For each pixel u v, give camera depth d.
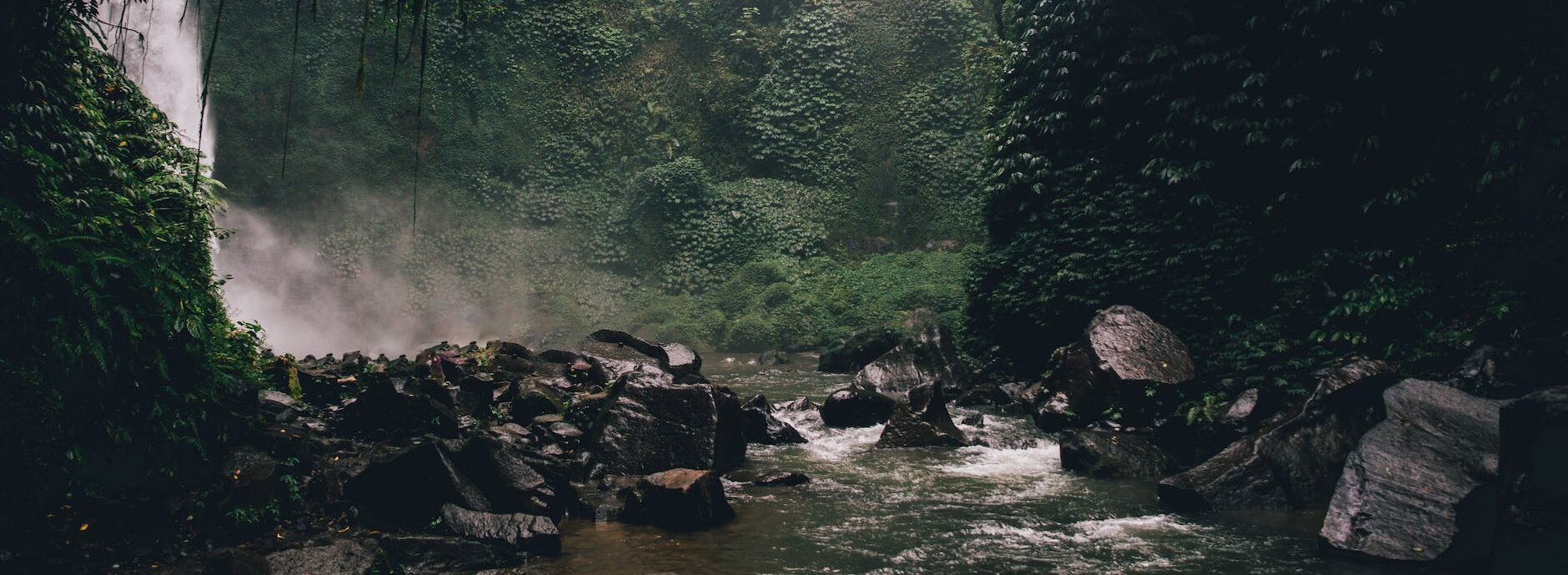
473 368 10.38
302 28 26.56
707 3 29.33
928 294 23.50
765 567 5.63
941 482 8.23
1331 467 7.55
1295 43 10.72
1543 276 8.86
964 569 5.66
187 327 5.53
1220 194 11.57
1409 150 10.05
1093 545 6.20
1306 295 10.49
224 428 5.86
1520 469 5.41
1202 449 9.15
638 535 6.30
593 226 26.84
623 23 29.31
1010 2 15.08
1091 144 13.08
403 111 27.02
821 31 28.41
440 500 6.06
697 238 26.27
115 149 6.39
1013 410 12.50
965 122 27.41
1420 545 5.77
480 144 27.36
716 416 8.23
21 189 5.08
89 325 4.99
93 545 4.70
